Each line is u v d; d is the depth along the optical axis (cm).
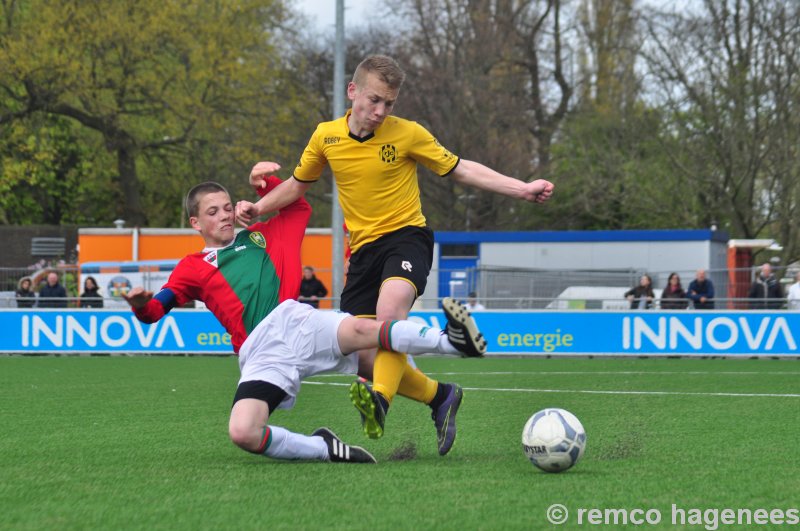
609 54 6962
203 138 6331
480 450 1185
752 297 3656
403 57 6869
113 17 5622
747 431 1359
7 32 5797
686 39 5669
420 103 6806
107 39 5697
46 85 5784
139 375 2656
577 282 4322
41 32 5556
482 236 5144
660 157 6144
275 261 1106
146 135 6631
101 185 7469
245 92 6269
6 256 6531
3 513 789
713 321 3372
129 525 737
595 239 5050
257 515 761
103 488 896
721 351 3369
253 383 1016
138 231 5206
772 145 5522
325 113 7219
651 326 3419
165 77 6034
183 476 956
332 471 977
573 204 6712
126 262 4734
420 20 6869
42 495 866
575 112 7069
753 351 3341
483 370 2886
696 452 1129
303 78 7138
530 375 2661
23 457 1128
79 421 1556
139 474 977
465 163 1094
